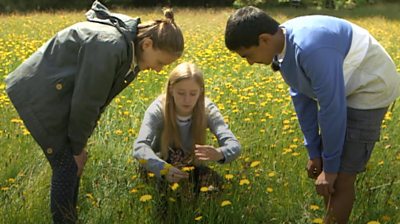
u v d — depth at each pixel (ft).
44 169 12.40
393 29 57.98
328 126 9.37
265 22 9.46
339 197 10.38
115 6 105.19
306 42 9.25
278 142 14.17
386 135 15.46
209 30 49.44
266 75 24.80
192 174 11.34
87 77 9.36
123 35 9.64
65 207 10.22
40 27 50.75
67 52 9.71
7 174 12.35
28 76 9.87
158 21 9.90
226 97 19.02
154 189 11.10
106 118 16.20
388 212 10.87
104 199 11.14
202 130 11.70
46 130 9.87
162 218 10.78
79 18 65.82
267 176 12.01
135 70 10.21
